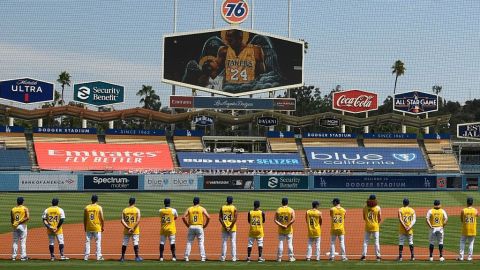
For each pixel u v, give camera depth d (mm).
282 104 74438
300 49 71125
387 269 19484
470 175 64375
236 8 70125
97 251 21375
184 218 21516
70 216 36250
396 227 33094
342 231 21859
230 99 73250
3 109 69938
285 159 72938
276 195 54938
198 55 69625
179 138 74875
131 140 73625
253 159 72375
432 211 22016
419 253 24750
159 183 57781
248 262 21141
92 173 57406
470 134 75312
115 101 73125
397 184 62969
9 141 69438
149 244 27219
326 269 19391
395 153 75438
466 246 26344
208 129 88062
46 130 71750
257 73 70625
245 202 47562
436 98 78375
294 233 31453
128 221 21328
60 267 19422
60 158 68000
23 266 19594
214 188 59219
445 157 75312
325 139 77250
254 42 70500
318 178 61438
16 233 21516
